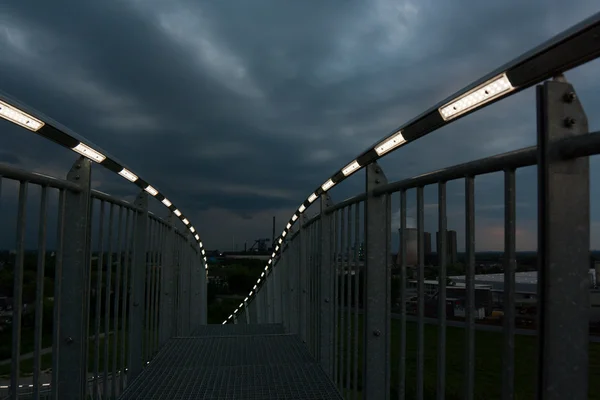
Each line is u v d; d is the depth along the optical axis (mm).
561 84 1141
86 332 2486
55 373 2234
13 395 1846
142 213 4348
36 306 2035
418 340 1973
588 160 1139
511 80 1257
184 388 3689
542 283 1107
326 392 3582
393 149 2289
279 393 3564
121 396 3424
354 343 3002
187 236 7691
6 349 7848
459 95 1503
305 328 5555
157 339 5156
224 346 5398
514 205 1382
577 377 1090
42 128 1969
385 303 2570
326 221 4359
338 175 3465
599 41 969
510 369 1346
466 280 1594
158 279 5035
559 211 1107
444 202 1828
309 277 5223
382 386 2727
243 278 55781
